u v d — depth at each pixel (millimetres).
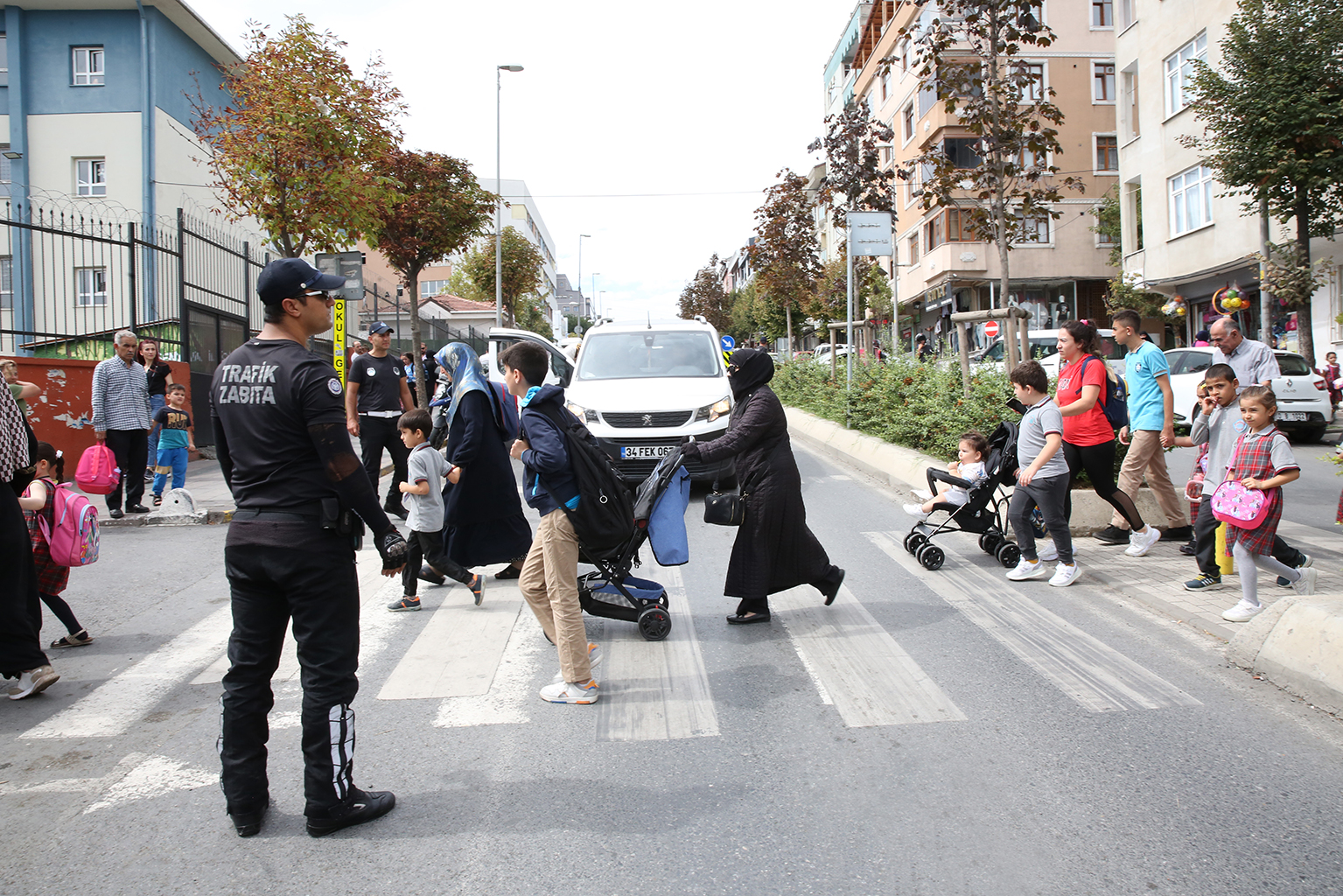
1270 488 5160
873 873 2934
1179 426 16531
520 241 44469
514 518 6074
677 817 3326
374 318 23438
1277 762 3658
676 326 12398
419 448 6113
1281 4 16266
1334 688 4117
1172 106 24109
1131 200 27625
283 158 12445
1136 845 3066
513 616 6012
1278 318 19031
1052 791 3457
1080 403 6730
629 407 10141
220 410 3279
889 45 38719
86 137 24172
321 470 3232
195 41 26328
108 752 4043
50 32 24219
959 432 10117
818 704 4367
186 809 3488
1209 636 5227
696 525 9070
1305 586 5547
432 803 3467
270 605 3293
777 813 3342
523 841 3178
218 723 4375
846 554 7512
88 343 15641
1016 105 11586
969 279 34375
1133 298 26312
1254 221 20922
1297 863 2938
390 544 3311
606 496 4500
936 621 5633
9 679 4984
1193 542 6996
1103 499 7238
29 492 5395
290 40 12445
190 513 9625
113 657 5379
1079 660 4895
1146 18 25109
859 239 15102
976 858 3010
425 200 21672
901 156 38156
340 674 3277
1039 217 11867
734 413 5566
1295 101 15945
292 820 3375
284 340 3295
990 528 7016
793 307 30344
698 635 5488
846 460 13086
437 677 4863
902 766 3705
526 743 4008
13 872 3033
